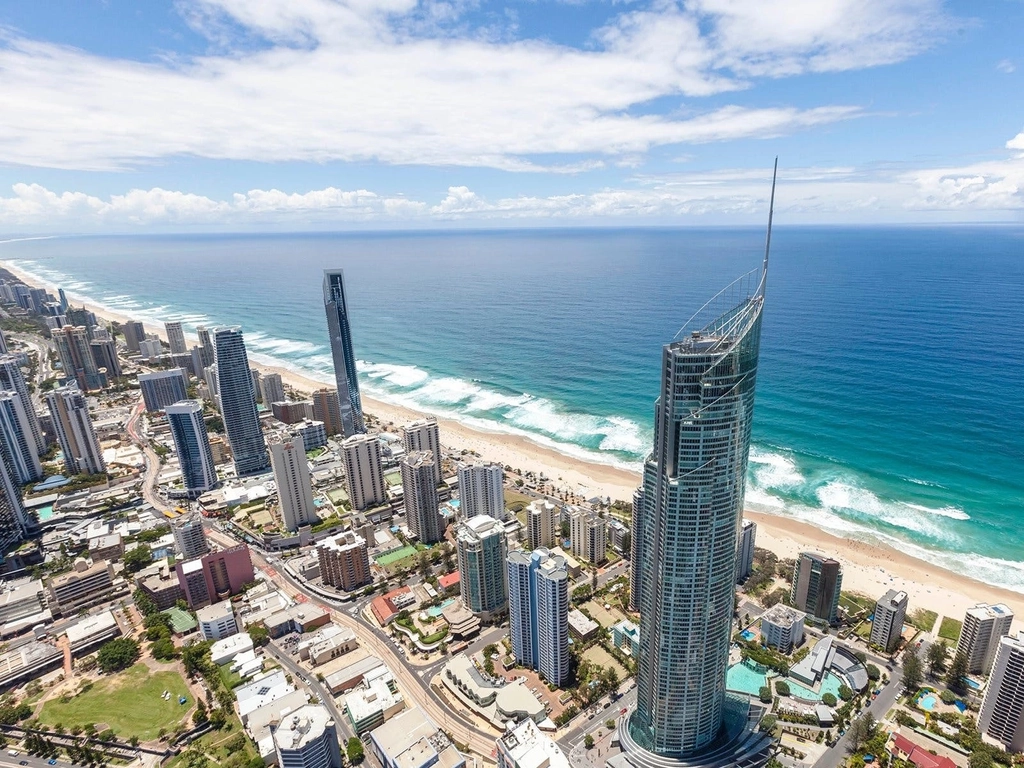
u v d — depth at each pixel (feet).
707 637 553.23
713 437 491.31
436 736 628.69
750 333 493.36
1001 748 623.36
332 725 609.83
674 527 516.32
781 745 635.66
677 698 577.43
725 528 522.88
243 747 645.10
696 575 527.81
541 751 561.02
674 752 601.62
